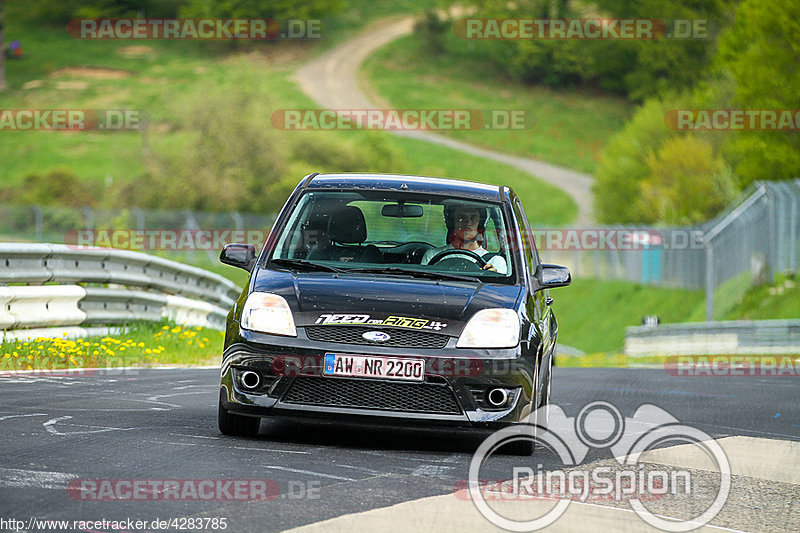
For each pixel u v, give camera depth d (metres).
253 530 14.71
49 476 17.53
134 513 15.33
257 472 18.91
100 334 46.06
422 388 22.02
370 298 22.98
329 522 15.40
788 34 145.50
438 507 16.84
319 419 22.00
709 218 176.38
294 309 22.62
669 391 43.94
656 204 184.25
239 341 22.52
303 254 25.30
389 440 24.03
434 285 23.94
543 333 24.19
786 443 27.28
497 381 22.19
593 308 168.75
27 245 41.25
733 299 130.25
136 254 50.91
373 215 26.06
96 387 31.75
